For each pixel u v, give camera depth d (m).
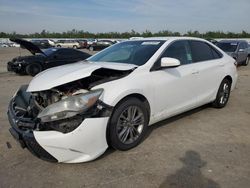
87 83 3.56
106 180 3.05
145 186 2.94
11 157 3.58
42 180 3.05
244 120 5.12
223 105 5.89
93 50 38.59
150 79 3.94
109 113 3.32
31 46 5.52
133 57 4.31
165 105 4.26
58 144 3.05
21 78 10.90
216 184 2.97
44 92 3.44
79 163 3.39
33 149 3.17
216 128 4.67
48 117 3.07
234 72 5.95
